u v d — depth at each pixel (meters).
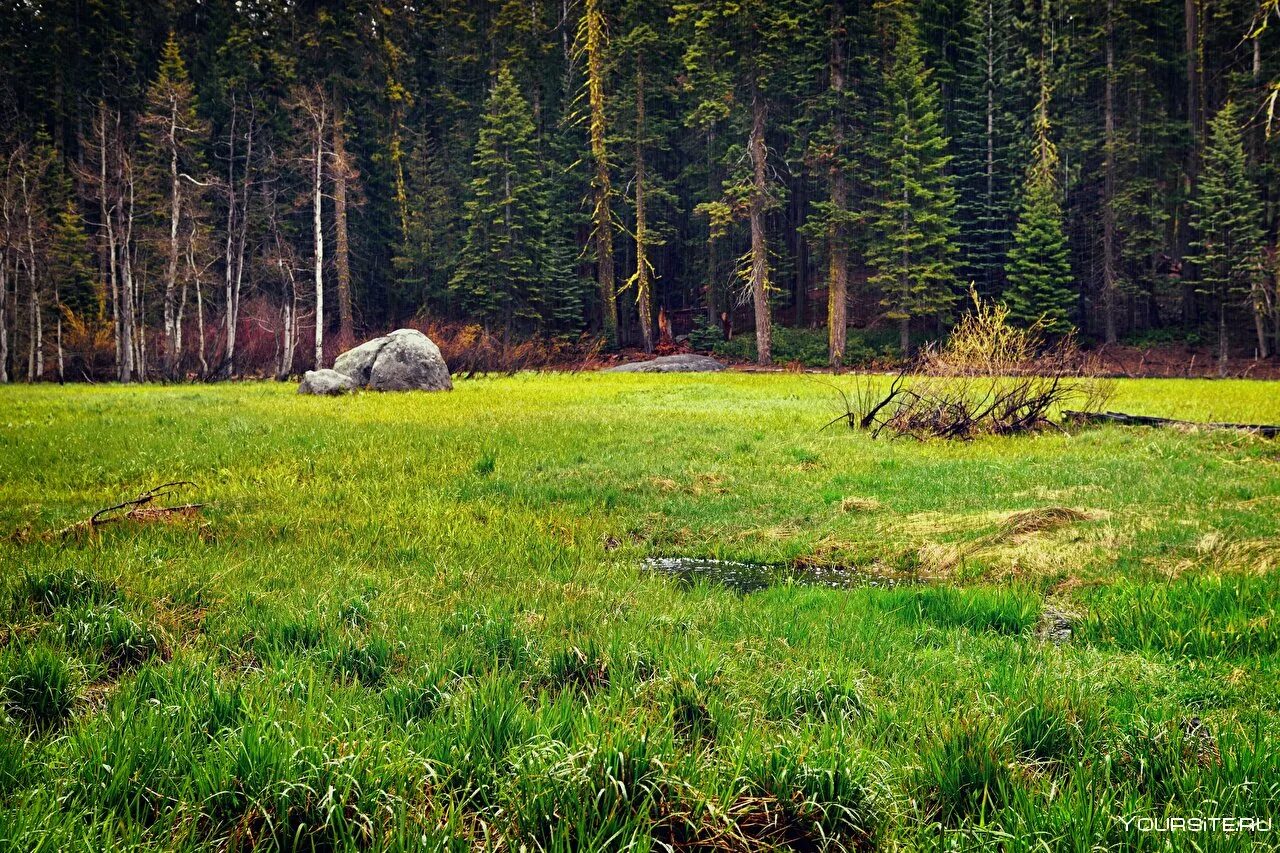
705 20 44.59
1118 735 3.38
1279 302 42.53
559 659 4.29
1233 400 22.23
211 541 7.57
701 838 2.63
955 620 5.78
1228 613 5.34
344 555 7.31
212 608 5.24
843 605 6.14
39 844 2.32
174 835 2.53
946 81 50.84
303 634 4.75
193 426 16.16
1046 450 13.73
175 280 42.06
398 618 5.21
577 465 12.56
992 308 45.62
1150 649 4.98
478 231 52.03
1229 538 7.40
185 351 47.09
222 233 48.75
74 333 49.19
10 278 46.44
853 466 12.66
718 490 11.09
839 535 8.86
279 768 2.72
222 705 3.31
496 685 3.51
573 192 58.66
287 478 11.09
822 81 48.62
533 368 48.12
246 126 53.16
